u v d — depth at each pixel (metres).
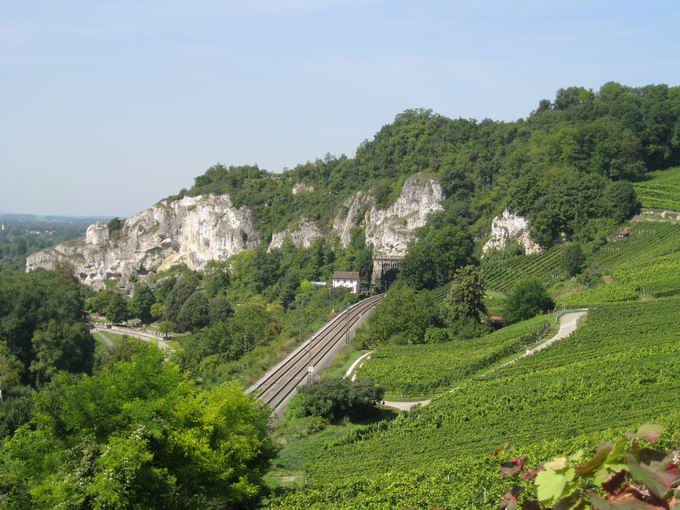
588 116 179.75
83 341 118.69
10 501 32.19
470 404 64.44
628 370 66.00
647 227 132.12
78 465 31.55
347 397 68.88
